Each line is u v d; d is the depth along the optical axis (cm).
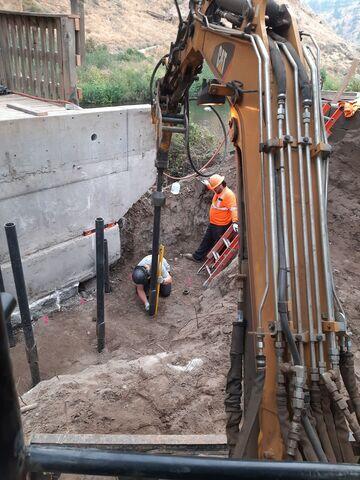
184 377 490
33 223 719
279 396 220
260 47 261
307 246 236
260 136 250
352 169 870
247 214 258
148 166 861
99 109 768
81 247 799
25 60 876
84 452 93
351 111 858
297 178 244
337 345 234
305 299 233
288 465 95
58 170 723
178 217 985
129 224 947
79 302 819
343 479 96
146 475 93
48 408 449
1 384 72
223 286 754
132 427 433
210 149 1166
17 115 684
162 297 830
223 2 338
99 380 489
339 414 223
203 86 352
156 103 552
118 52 3544
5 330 72
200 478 93
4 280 702
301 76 254
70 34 773
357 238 793
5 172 659
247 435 222
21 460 80
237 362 265
